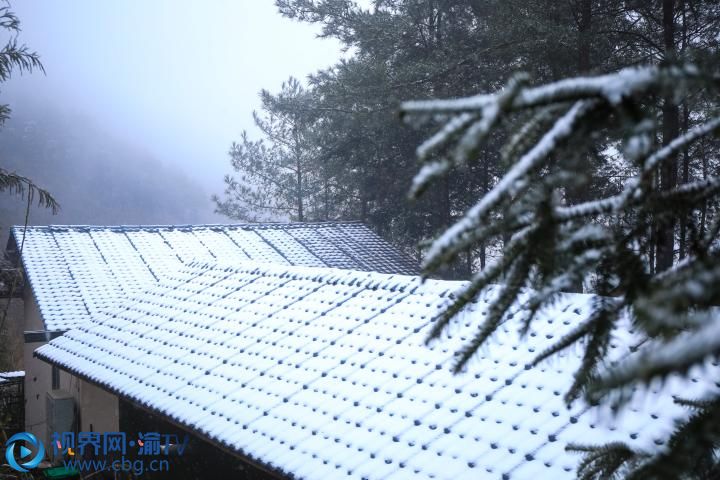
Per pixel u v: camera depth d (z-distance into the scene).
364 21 21.12
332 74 22.28
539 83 16.70
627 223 1.63
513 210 1.38
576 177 1.27
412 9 22.11
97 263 16.52
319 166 29.72
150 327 10.82
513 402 5.81
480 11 20.45
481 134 1.05
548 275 1.46
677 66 1.12
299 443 6.22
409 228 23.67
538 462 4.94
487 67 18.16
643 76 1.11
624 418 4.97
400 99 18.17
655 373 0.79
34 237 17.39
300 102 22.98
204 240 19.02
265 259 18.17
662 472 1.09
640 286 1.50
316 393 7.11
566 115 1.20
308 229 21.25
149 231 18.97
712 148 15.38
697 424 1.43
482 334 1.52
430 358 7.05
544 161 1.25
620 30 15.50
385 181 23.83
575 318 6.70
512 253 1.46
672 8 14.27
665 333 0.92
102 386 9.23
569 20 15.90
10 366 21.64
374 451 5.71
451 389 6.32
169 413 7.66
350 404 6.65
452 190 23.09
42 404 15.14
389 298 9.06
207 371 8.50
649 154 1.39
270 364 8.13
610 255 1.52
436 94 18.23
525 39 15.78
